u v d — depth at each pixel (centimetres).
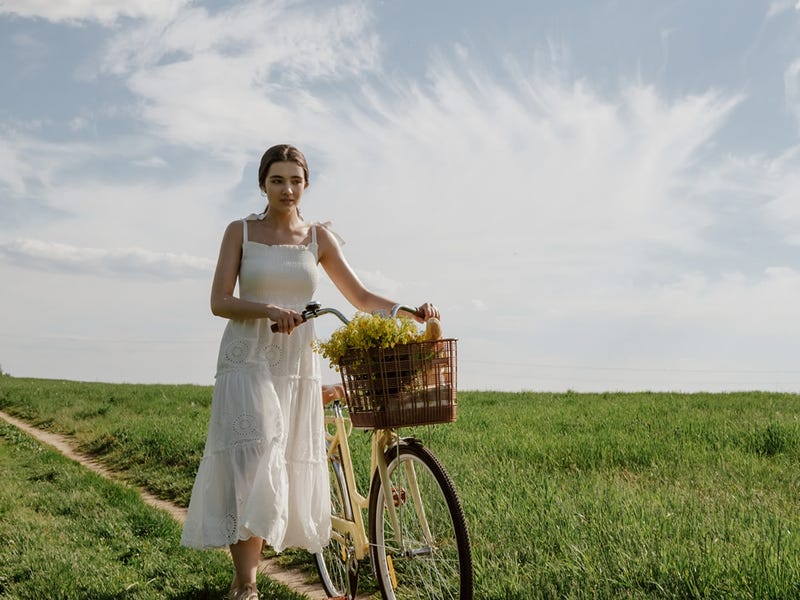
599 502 591
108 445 1423
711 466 816
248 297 438
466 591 345
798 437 939
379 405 359
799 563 420
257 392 422
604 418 1273
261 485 402
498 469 779
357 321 360
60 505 793
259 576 519
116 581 516
